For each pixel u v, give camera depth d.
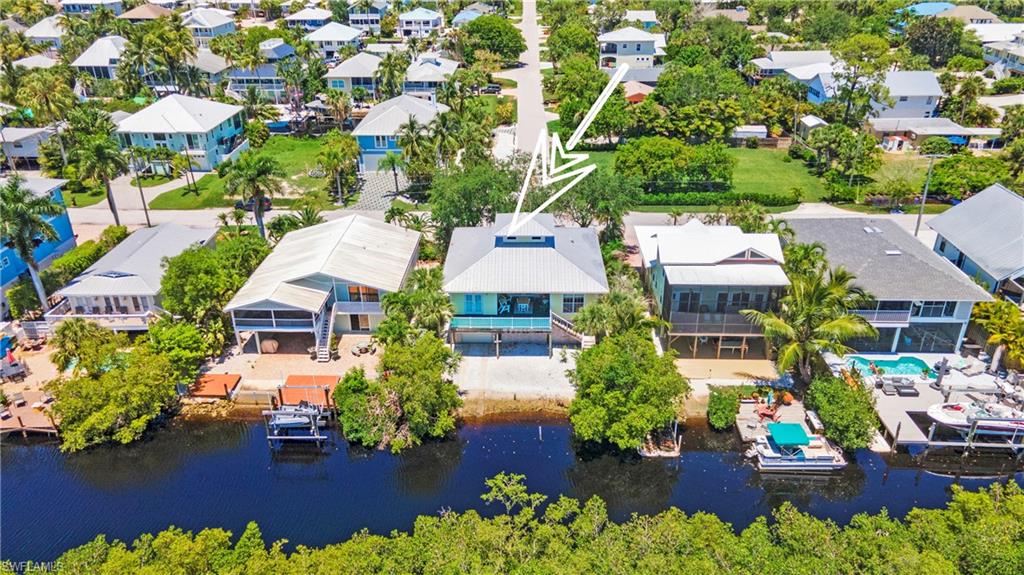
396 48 148.88
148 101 112.56
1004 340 49.66
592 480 43.56
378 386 46.88
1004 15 191.25
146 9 169.75
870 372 51.53
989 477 43.88
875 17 171.12
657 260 57.09
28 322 57.12
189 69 113.81
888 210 80.50
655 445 45.91
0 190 55.38
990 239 60.25
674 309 51.66
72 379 47.91
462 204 67.00
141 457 46.25
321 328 54.78
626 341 46.34
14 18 173.50
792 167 94.69
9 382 52.19
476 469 44.56
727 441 46.56
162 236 63.75
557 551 33.19
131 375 46.44
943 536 33.34
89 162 70.06
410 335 49.38
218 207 83.06
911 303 51.72
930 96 108.12
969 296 50.66
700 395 50.25
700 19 164.25
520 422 48.41
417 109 94.19
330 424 48.59
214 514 41.44
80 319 50.44
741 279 50.31
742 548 33.09
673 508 36.00
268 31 148.62
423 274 54.22
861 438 43.75
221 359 54.56
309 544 38.88
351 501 42.22
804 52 131.12
